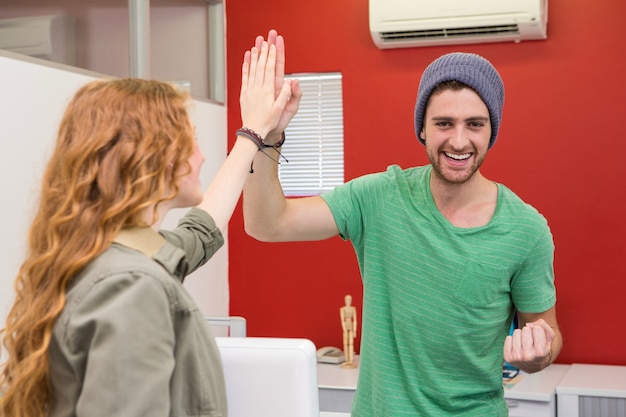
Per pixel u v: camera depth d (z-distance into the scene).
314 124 4.39
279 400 1.61
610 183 3.96
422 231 2.02
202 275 4.18
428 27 3.97
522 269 2.04
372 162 4.24
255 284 4.42
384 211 2.08
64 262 1.20
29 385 1.20
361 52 4.24
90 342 1.16
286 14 4.33
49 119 2.98
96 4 3.31
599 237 3.97
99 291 1.17
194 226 1.63
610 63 3.94
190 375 1.24
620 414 3.50
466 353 1.99
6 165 2.78
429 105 2.02
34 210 1.72
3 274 2.77
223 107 4.38
